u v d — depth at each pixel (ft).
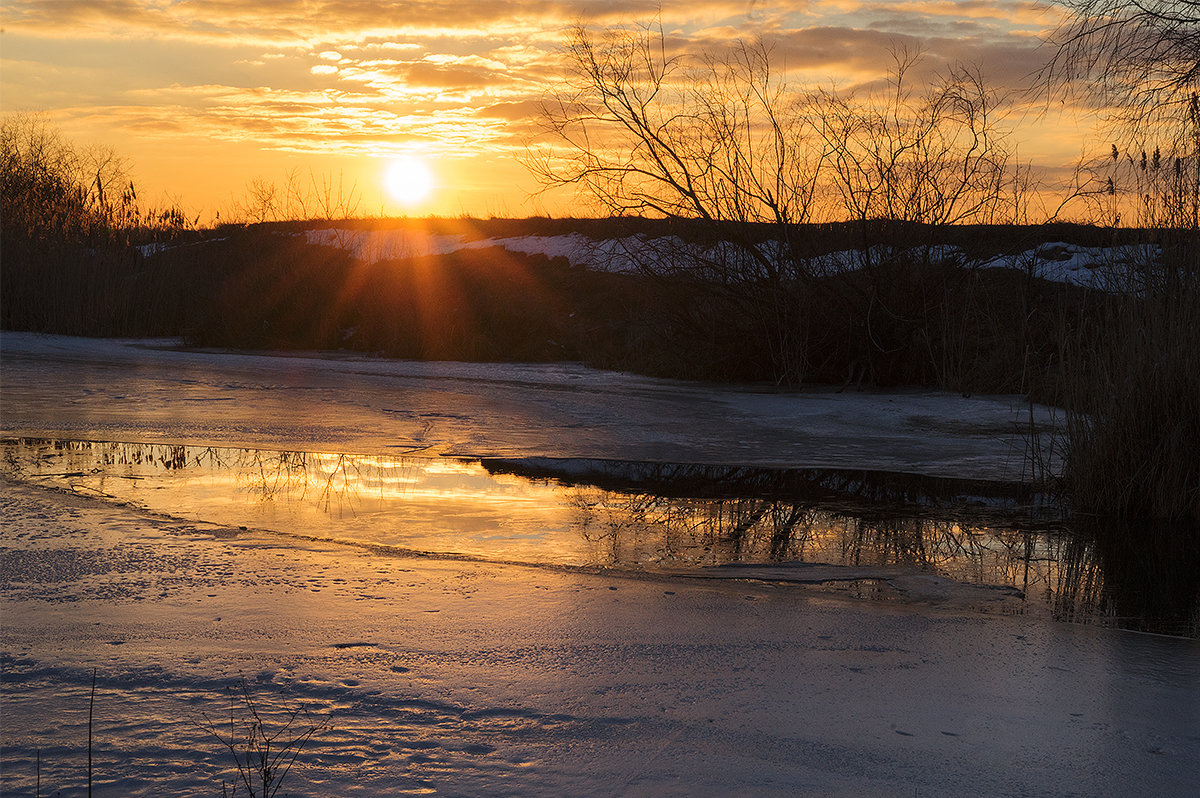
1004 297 48.29
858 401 41.55
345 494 23.41
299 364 53.67
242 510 21.24
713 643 13.26
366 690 11.39
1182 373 23.73
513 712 10.89
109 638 12.88
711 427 35.12
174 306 71.72
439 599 14.83
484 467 27.66
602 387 46.11
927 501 24.40
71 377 43.93
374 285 70.90
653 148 50.60
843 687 11.80
